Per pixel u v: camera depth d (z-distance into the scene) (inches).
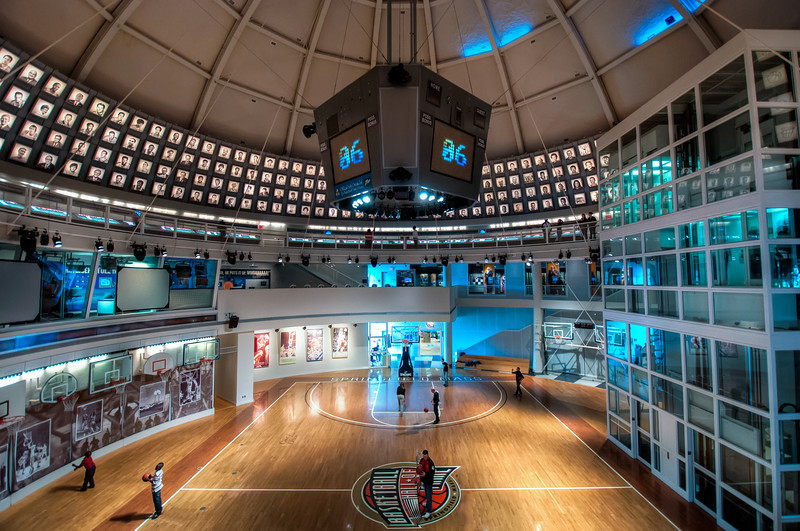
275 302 777.6
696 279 366.9
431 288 911.7
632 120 464.8
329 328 929.5
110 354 514.3
